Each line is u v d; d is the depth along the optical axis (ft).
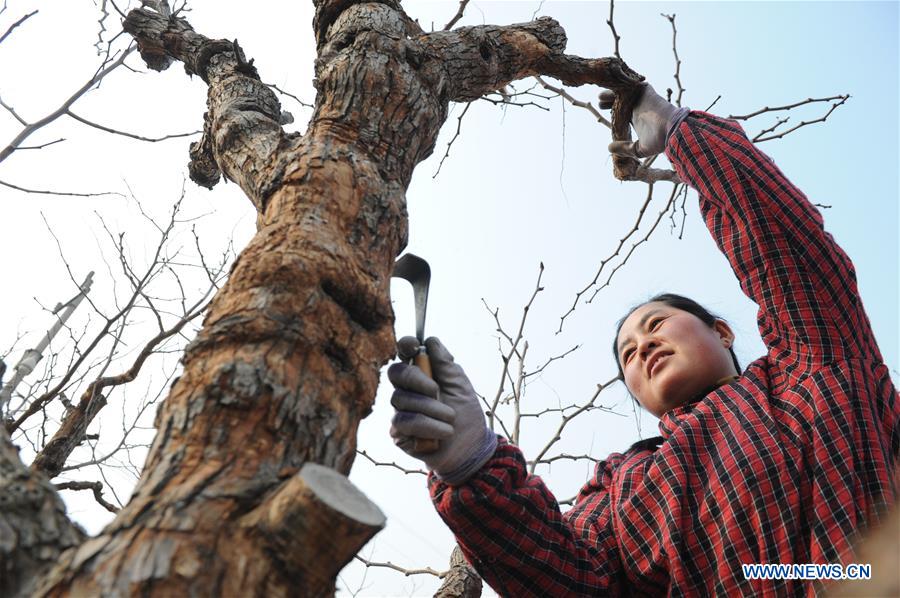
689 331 8.11
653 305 8.66
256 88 8.50
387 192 5.75
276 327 4.49
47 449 8.46
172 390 4.36
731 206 7.58
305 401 4.30
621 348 8.56
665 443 7.27
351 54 6.72
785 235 7.32
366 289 5.02
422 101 6.65
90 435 8.92
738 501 6.44
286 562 3.55
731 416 7.04
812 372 6.85
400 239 5.75
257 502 3.75
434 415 5.72
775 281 7.22
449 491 6.59
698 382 7.87
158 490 3.75
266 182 5.71
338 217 5.32
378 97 6.39
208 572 3.39
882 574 3.45
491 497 6.46
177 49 10.02
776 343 7.30
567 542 6.94
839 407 6.49
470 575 10.20
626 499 7.37
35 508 3.80
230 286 4.83
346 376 4.69
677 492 6.81
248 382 4.19
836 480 6.16
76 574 3.34
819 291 7.13
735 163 7.67
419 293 6.20
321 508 3.57
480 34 8.21
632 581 7.10
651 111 9.13
